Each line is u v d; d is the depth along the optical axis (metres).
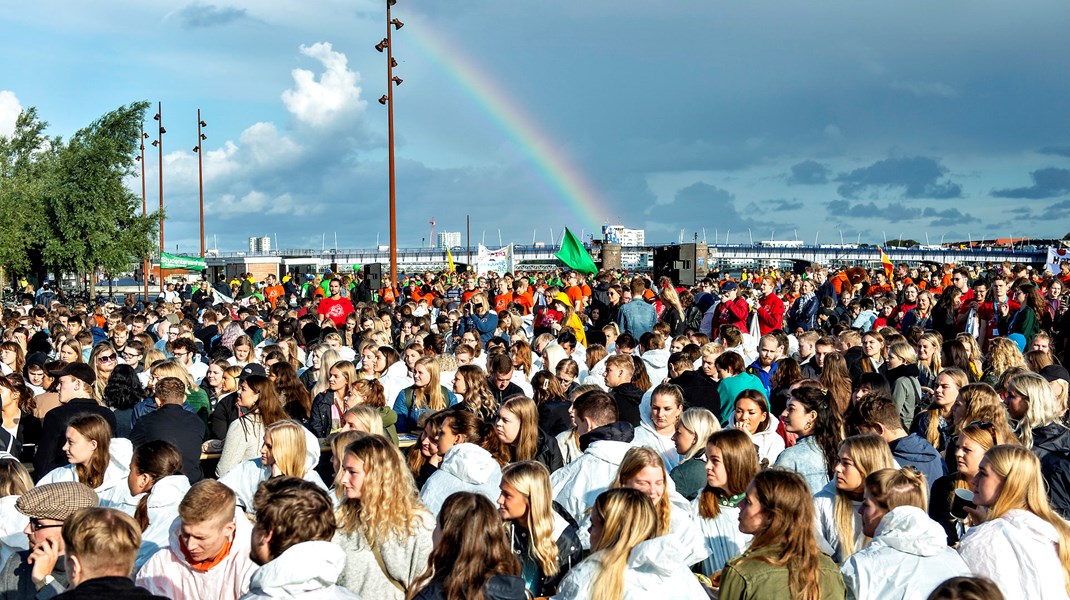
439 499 5.91
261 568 4.00
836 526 5.40
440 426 6.79
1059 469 6.20
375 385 8.65
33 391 10.14
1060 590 4.59
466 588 4.11
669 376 10.04
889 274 27.70
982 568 4.67
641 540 4.23
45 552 4.77
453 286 33.44
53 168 44.25
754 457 5.60
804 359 11.59
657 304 18.39
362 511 4.98
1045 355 9.49
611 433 6.49
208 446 8.98
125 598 3.80
